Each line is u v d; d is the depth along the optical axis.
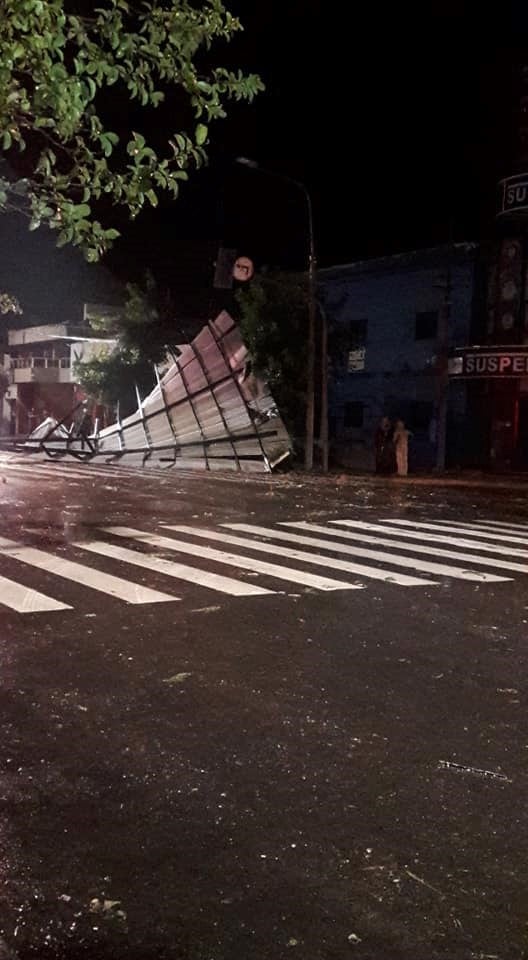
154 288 34.12
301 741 5.11
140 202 4.76
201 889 3.50
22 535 12.81
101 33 4.59
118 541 12.34
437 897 3.49
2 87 4.34
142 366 34.19
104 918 3.29
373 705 5.77
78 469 28.55
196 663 6.61
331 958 3.08
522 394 28.59
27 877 3.56
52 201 4.67
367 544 12.48
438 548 12.24
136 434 33.00
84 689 5.96
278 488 22.09
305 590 9.25
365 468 33.09
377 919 3.32
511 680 6.37
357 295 33.91
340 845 3.89
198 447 30.31
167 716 5.48
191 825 4.04
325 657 6.84
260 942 3.16
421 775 4.67
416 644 7.28
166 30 4.71
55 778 4.53
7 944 3.12
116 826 4.02
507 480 26.06
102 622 7.75
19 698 5.75
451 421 30.55
